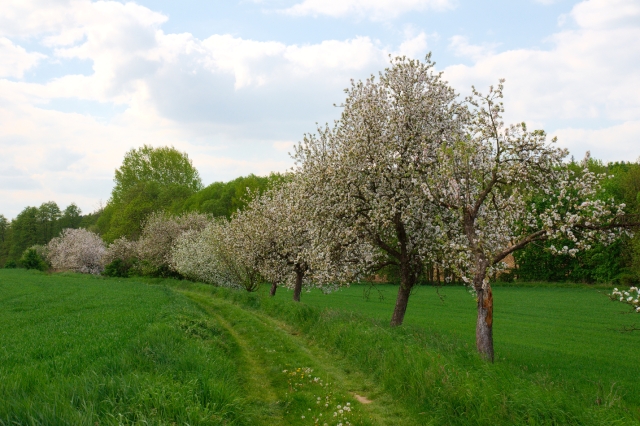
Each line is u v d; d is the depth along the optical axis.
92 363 9.70
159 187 80.88
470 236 12.69
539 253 56.06
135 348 10.77
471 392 8.59
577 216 11.51
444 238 14.51
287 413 9.31
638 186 45.66
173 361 9.95
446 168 12.50
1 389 6.96
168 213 64.44
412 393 9.85
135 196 76.00
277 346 15.68
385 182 15.82
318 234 17.52
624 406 8.45
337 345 14.99
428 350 11.47
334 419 8.84
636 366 16.02
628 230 11.73
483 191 12.92
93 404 6.73
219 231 37.56
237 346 15.61
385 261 18.81
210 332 15.95
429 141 15.62
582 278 54.72
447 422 8.59
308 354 14.77
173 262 49.69
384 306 37.56
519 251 15.40
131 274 58.66
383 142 15.78
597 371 15.12
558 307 37.72
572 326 27.81
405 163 15.47
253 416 8.80
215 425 7.08
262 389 10.95
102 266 72.75
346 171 15.96
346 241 16.88
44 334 14.52
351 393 10.82
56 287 39.09
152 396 7.35
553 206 12.80
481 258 12.48
